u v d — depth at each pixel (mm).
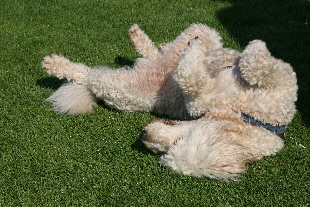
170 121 1692
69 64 2061
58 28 2871
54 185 1650
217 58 1857
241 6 3150
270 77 1646
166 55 2002
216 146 1591
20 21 2982
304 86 2217
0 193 1621
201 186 1626
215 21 2934
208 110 1707
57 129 1934
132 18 3020
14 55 2504
